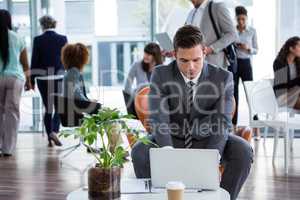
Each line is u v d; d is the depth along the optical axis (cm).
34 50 622
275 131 532
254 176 479
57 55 621
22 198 411
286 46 514
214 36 447
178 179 248
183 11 712
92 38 748
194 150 246
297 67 511
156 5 725
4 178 477
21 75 577
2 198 412
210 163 244
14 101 575
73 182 461
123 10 737
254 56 679
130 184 261
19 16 756
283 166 519
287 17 684
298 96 514
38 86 629
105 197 233
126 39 741
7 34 559
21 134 745
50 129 635
